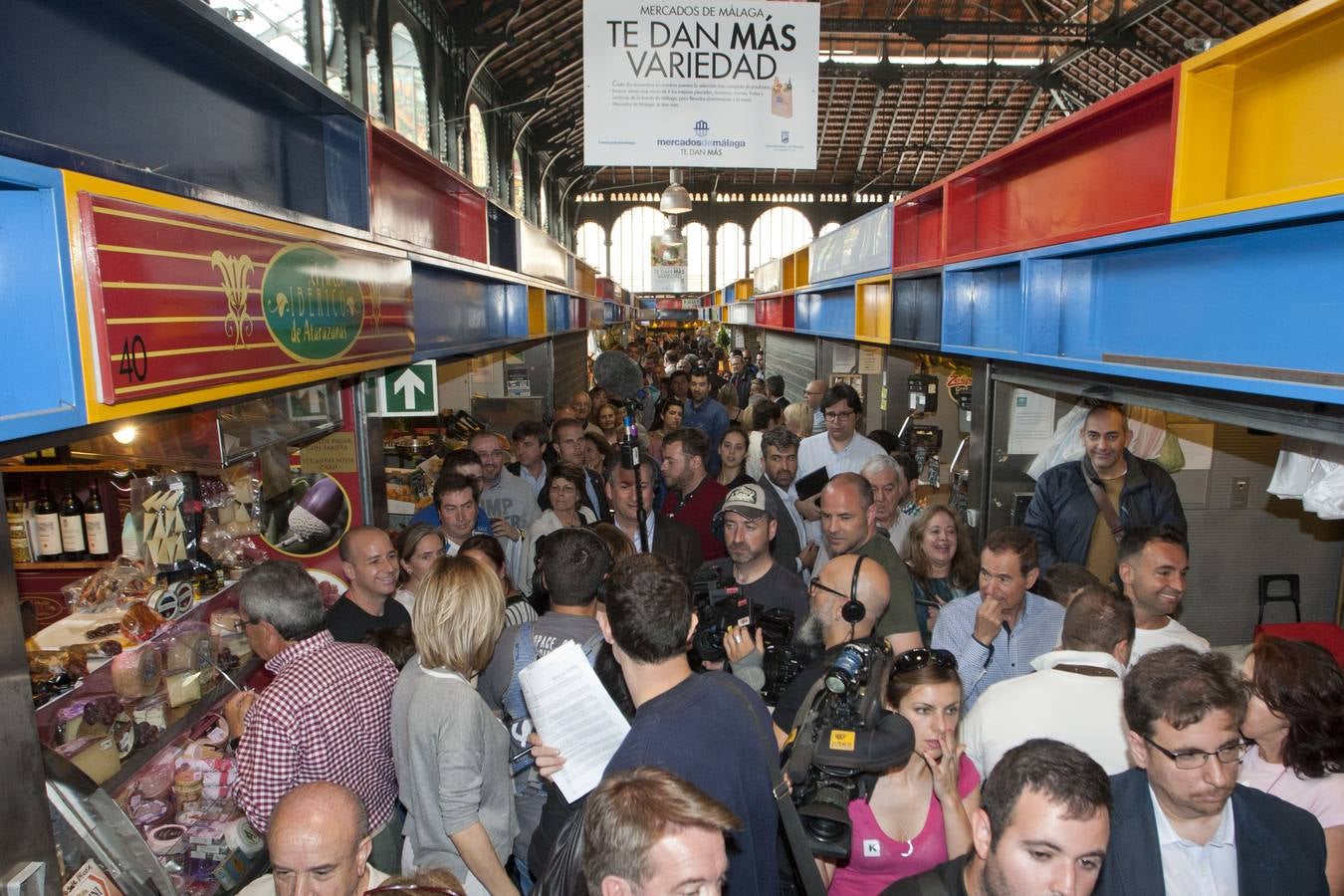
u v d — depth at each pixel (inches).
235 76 95.8
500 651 105.5
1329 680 78.6
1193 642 109.2
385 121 364.5
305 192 115.8
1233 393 91.7
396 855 107.5
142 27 78.0
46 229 53.7
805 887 76.0
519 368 369.4
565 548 105.7
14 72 62.4
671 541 162.4
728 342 1040.8
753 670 98.8
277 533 153.6
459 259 175.5
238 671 122.6
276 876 72.9
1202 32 566.3
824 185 1251.8
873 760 70.2
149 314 62.8
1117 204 109.7
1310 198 71.4
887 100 896.3
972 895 63.7
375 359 121.9
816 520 178.4
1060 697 89.4
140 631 106.8
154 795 103.7
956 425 283.9
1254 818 68.1
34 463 131.7
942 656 80.4
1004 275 148.9
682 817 54.5
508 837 97.9
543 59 604.7
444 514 160.6
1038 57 708.0
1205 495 168.9
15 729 54.7
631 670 77.5
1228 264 91.2
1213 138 90.0
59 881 58.1
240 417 114.8
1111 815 65.2
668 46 206.1
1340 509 99.7
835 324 320.5
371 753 101.5
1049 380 134.1
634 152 209.2
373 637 121.7
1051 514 149.6
